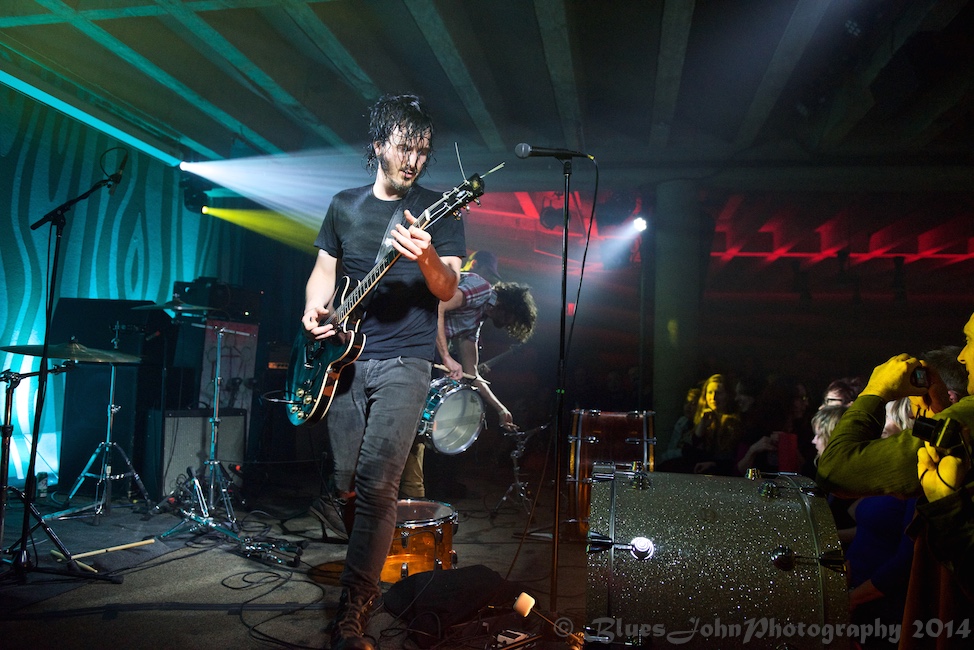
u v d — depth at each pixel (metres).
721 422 4.55
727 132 6.26
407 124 2.27
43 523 3.04
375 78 5.11
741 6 4.25
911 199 8.19
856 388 3.29
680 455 4.70
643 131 6.43
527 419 9.32
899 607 1.88
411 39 5.10
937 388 1.46
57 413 5.65
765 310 13.73
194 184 7.04
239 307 6.05
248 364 5.69
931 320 12.91
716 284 13.84
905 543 1.83
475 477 6.83
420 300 2.25
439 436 3.34
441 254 2.30
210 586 2.92
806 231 10.31
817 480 1.43
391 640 2.32
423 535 2.83
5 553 3.15
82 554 3.31
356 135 6.62
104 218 6.21
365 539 2.08
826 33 4.49
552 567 2.51
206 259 7.57
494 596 2.52
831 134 5.66
